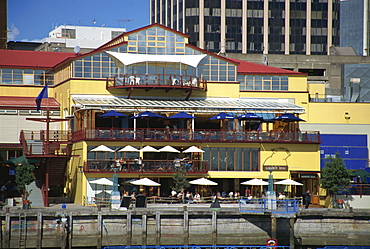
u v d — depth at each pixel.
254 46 158.00
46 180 63.50
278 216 52.88
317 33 161.00
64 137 73.31
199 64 78.00
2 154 74.94
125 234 54.38
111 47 74.75
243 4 158.00
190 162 68.50
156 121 76.00
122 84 73.12
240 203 54.91
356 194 70.06
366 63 115.00
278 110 75.56
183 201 62.34
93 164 65.44
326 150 84.50
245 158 70.88
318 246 56.75
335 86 110.19
